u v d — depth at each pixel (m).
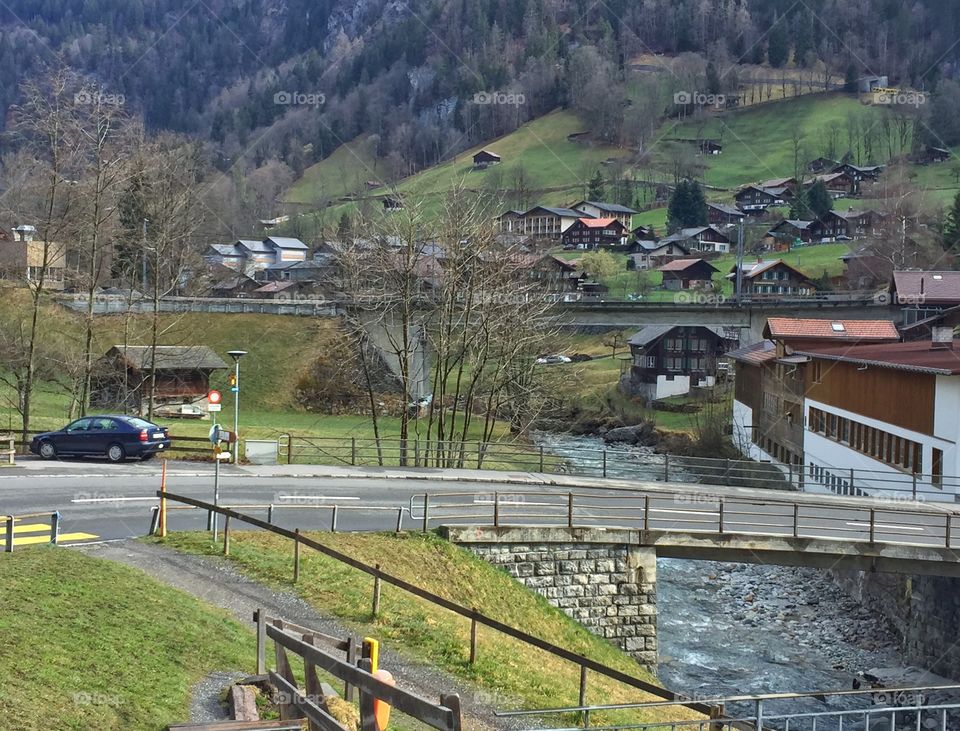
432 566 26.38
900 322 79.12
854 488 46.34
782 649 35.91
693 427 84.44
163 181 69.12
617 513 32.94
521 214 166.50
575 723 17.88
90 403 72.75
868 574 39.06
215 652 16.12
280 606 20.88
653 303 83.44
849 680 32.94
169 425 60.59
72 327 78.12
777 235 154.25
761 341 81.75
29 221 60.56
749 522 32.34
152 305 85.81
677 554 29.62
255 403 79.69
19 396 57.97
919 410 43.06
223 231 161.88
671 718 20.48
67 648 14.30
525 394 56.88
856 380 51.25
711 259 150.38
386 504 32.62
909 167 178.00
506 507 33.09
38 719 11.55
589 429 87.06
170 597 18.80
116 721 12.18
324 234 71.31
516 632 17.16
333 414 79.88
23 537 24.14
